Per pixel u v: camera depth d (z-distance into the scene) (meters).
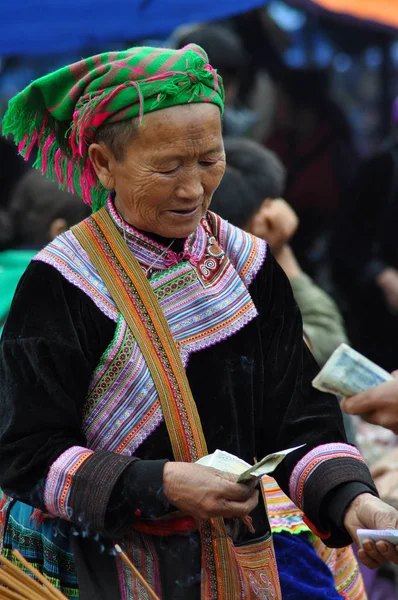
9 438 4.31
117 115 4.21
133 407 4.36
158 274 4.44
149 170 4.20
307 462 4.54
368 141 14.56
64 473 4.22
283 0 11.40
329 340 6.77
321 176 11.66
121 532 4.28
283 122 11.86
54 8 10.57
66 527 4.52
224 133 10.34
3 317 6.52
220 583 4.45
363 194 10.07
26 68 13.46
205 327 4.44
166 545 4.46
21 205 7.29
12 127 4.61
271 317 4.66
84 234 4.47
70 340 4.29
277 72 11.95
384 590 7.78
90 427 4.39
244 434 4.50
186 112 4.17
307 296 6.85
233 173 6.54
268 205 6.66
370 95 14.99
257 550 4.60
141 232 4.44
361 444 7.76
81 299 4.35
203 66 4.22
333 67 14.00
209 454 4.40
